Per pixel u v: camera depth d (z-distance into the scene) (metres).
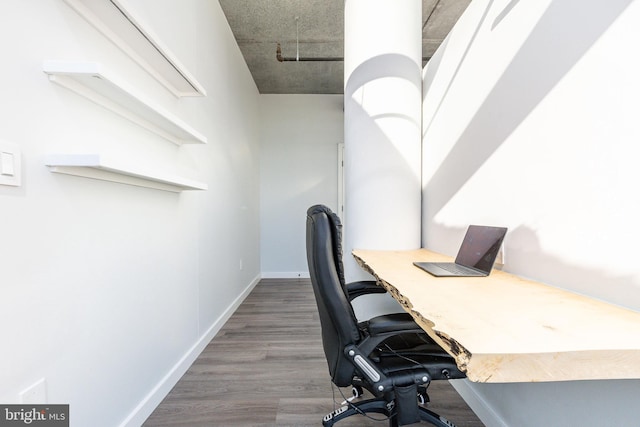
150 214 1.44
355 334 0.90
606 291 0.75
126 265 1.25
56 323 0.90
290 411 1.42
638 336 0.54
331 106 4.48
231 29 2.93
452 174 1.57
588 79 0.80
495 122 1.21
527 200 1.03
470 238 1.30
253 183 3.94
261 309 2.98
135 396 1.30
